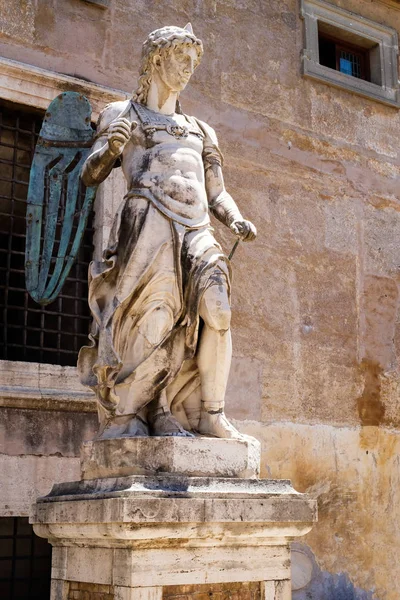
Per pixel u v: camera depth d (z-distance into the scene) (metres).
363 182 8.90
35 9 7.16
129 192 4.50
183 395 4.51
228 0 8.39
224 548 4.03
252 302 7.79
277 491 4.18
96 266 4.44
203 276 4.33
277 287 7.98
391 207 9.05
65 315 6.93
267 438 7.54
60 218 6.49
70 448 6.53
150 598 3.77
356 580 7.70
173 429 4.25
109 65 7.46
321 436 7.86
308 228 8.35
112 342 4.26
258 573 4.11
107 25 7.52
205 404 4.39
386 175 9.11
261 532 4.07
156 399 4.38
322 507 7.71
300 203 8.37
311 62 8.77
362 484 7.99
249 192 8.05
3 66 6.83
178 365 4.35
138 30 7.70
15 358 6.73
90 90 7.21
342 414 8.05
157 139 4.56
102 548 4.02
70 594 4.26
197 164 4.62
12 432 6.32
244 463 4.22
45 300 4.82
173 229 4.37
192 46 4.69
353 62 9.59
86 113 4.98
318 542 7.60
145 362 4.25
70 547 4.28
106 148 4.33
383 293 8.72
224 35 8.28
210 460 4.12
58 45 7.22
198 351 4.41
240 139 8.12
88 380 4.45
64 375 6.58
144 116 4.63
